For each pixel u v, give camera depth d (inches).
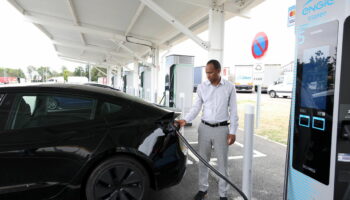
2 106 88.8
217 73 95.5
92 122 92.8
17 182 83.2
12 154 82.5
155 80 494.9
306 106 71.0
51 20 417.1
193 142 215.0
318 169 67.6
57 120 91.3
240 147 198.8
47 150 85.1
